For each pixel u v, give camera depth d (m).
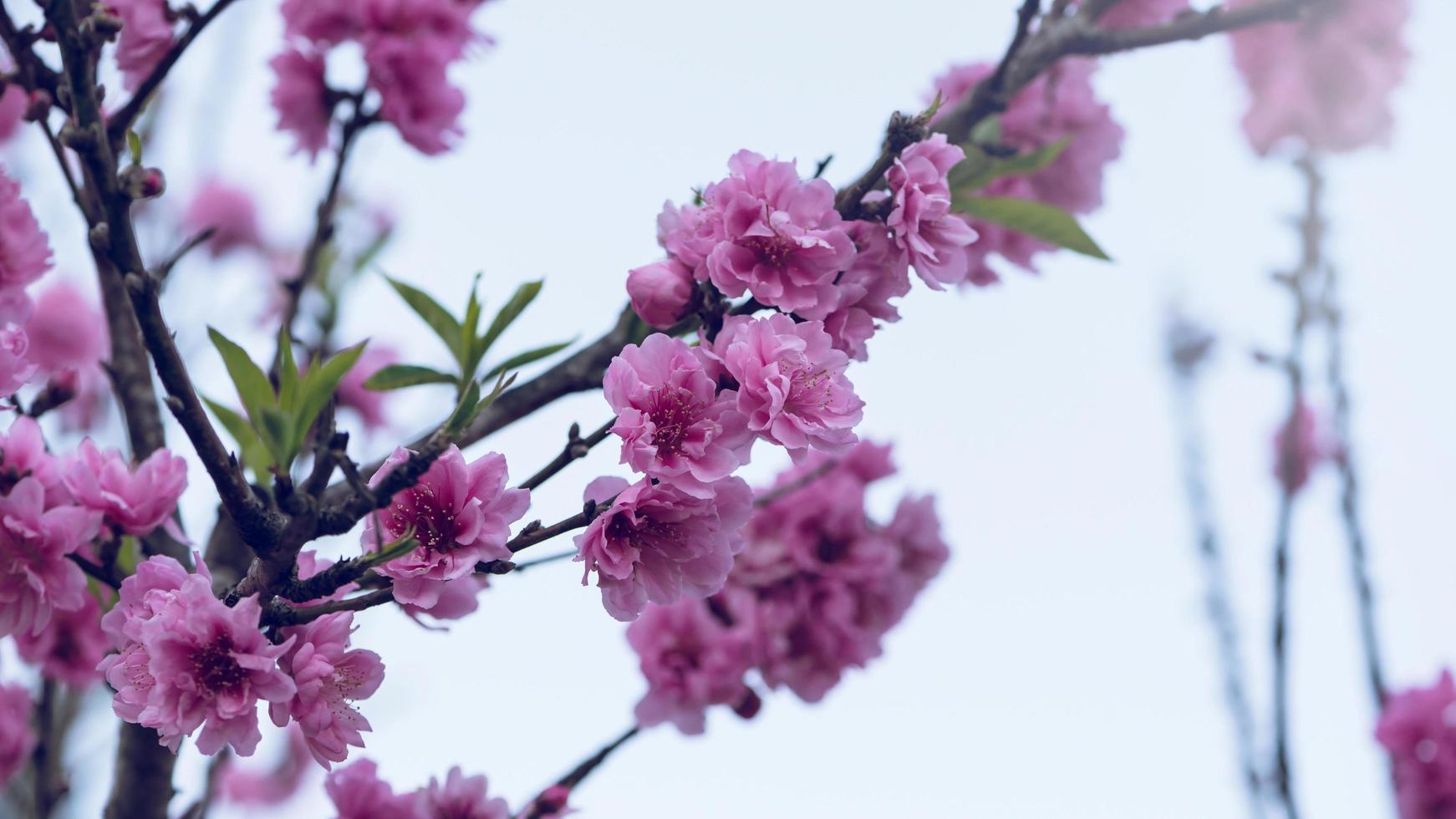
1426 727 1.60
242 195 2.56
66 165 1.40
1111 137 1.56
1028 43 1.50
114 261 1.25
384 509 1.26
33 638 1.31
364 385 1.36
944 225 1.30
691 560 1.27
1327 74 1.69
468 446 1.39
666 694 1.54
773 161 1.28
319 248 1.50
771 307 1.29
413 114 1.53
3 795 1.57
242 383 1.34
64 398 1.43
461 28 1.54
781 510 1.57
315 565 1.29
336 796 1.40
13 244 1.40
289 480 1.24
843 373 1.27
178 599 1.25
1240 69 1.76
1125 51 1.49
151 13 1.47
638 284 1.28
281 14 1.53
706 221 1.29
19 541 1.31
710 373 1.27
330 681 1.26
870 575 1.56
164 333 1.25
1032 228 1.40
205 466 1.25
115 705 1.26
